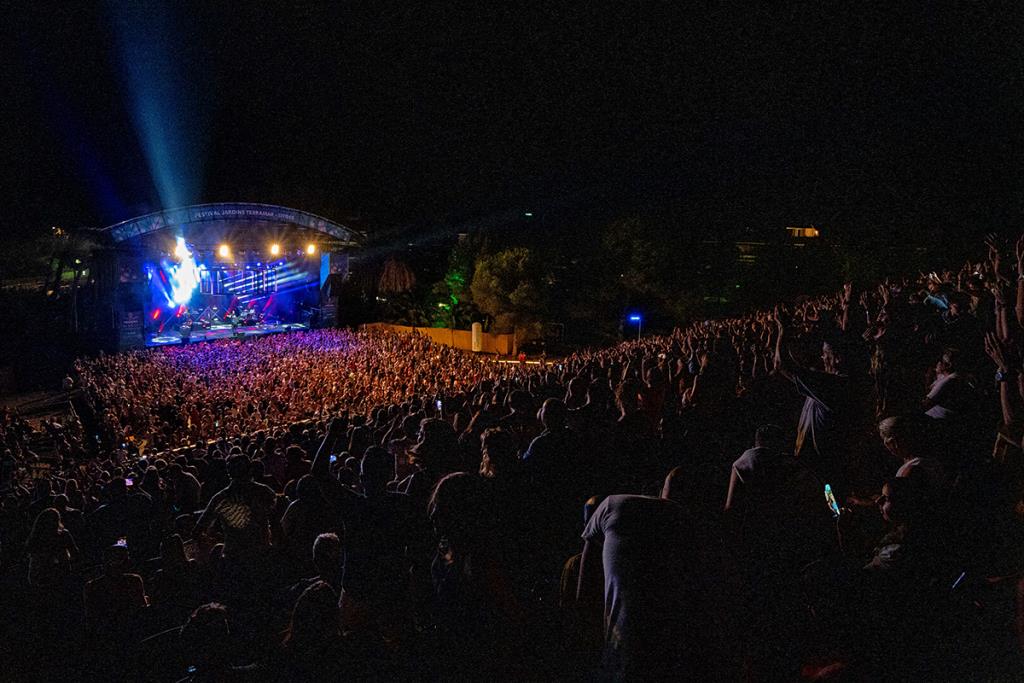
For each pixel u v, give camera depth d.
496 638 4.21
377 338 45.38
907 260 37.72
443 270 67.50
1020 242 5.27
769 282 55.06
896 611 3.72
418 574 5.00
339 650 4.70
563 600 3.80
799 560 3.88
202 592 6.42
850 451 5.31
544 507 5.01
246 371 31.98
